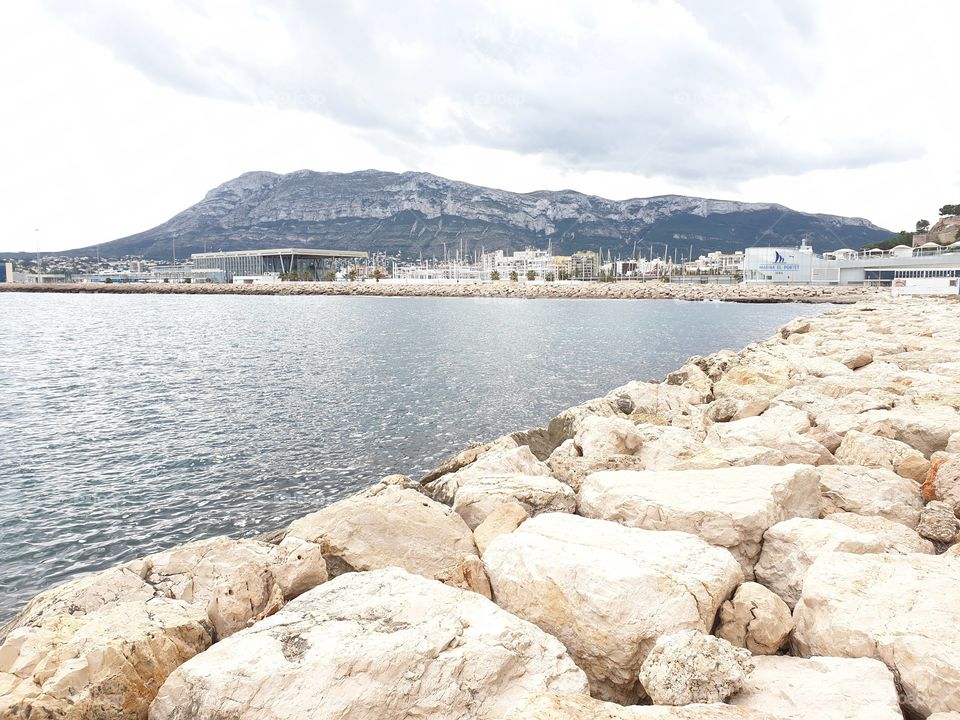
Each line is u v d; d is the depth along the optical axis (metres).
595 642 4.96
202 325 73.25
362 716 3.97
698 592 5.04
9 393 28.75
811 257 160.12
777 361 20.92
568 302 140.00
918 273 121.19
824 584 5.07
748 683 4.16
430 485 10.02
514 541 6.11
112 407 25.38
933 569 5.23
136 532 12.88
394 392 28.48
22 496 14.88
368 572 5.80
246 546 6.32
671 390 17.83
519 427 21.69
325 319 83.69
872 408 13.18
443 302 142.12
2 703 3.99
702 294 142.75
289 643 4.55
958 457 8.29
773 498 6.88
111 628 4.72
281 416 23.42
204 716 4.06
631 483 7.66
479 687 4.18
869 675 4.06
